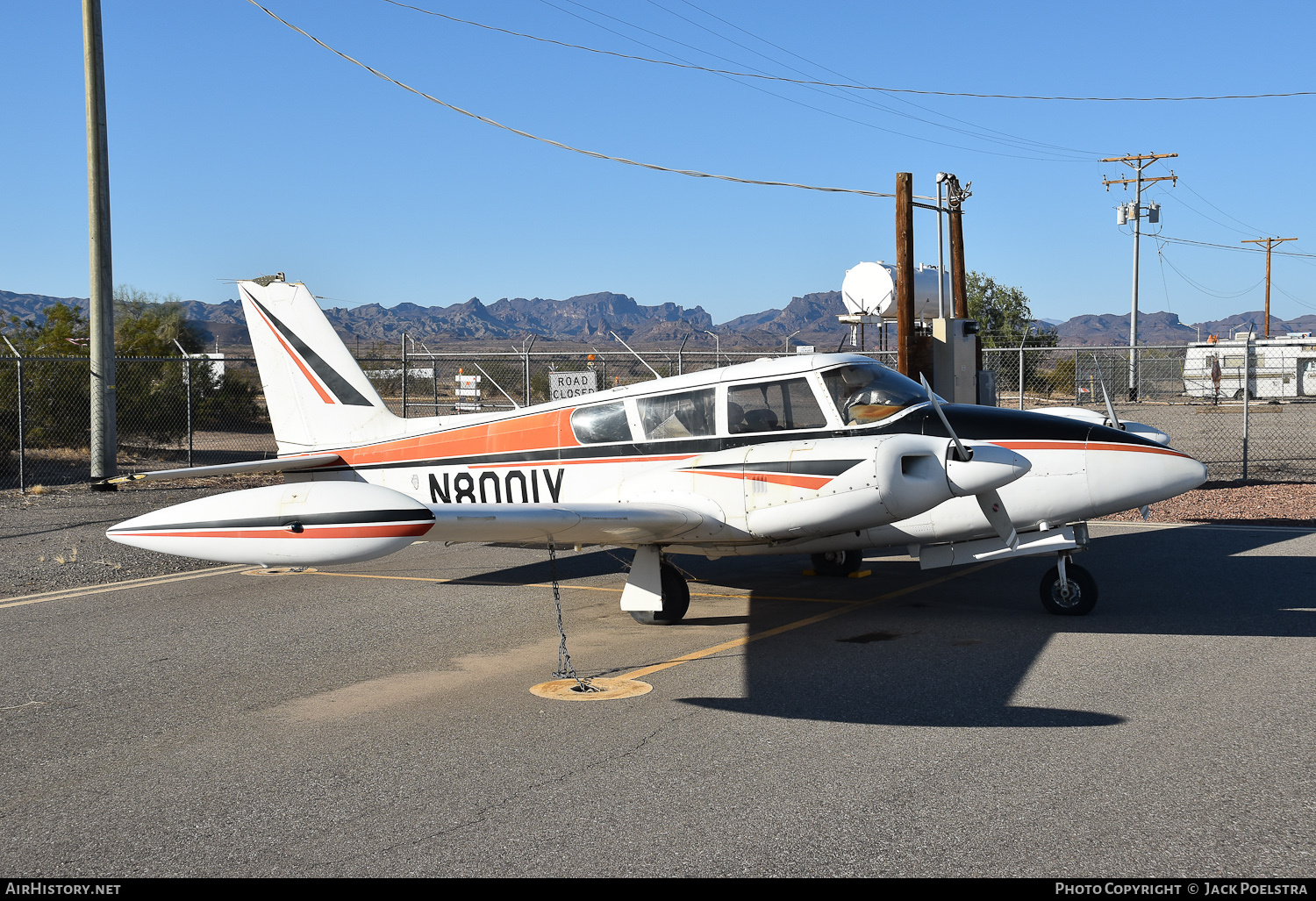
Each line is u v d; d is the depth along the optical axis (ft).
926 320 57.98
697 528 22.22
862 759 14.11
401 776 13.84
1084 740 14.69
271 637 22.91
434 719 16.60
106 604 26.78
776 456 21.95
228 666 20.30
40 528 38.88
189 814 12.62
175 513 17.11
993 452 21.11
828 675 18.86
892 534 24.88
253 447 72.90
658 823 12.03
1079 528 24.32
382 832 11.96
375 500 16.12
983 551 24.67
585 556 35.35
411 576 31.24
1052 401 108.06
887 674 18.83
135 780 13.89
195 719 16.72
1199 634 21.50
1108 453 23.44
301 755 14.82
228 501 16.89
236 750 15.11
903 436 21.35
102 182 50.60
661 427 25.94
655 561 23.76
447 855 11.27
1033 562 32.04
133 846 11.70
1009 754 14.14
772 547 24.94
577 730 15.81
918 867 10.69
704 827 11.87
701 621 24.41
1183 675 18.24
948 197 48.08
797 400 24.57
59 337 80.43
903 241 42.39
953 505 24.25
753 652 20.94
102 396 50.96
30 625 24.22
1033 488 23.91
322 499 16.20
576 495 27.09
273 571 32.19
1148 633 21.79
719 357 60.44
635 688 18.29
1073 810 12.10
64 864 11.23
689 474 23.24
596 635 22.98
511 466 28.19
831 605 25.93
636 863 10.94
